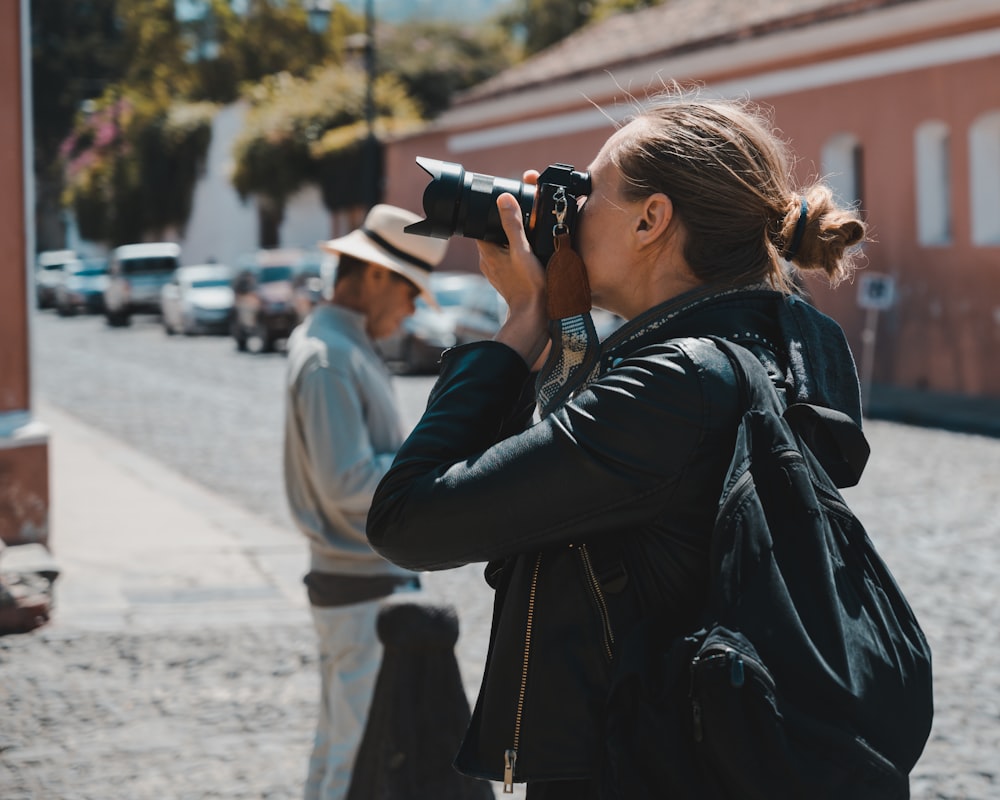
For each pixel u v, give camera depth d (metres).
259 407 16.38
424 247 3.47
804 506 1.49
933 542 8.30
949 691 5.35
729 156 1.64
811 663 1.42
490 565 1.74
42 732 4.84
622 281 1.70
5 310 7.51
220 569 7.55
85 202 51.66
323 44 55.50
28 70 7.39
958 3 16.11
